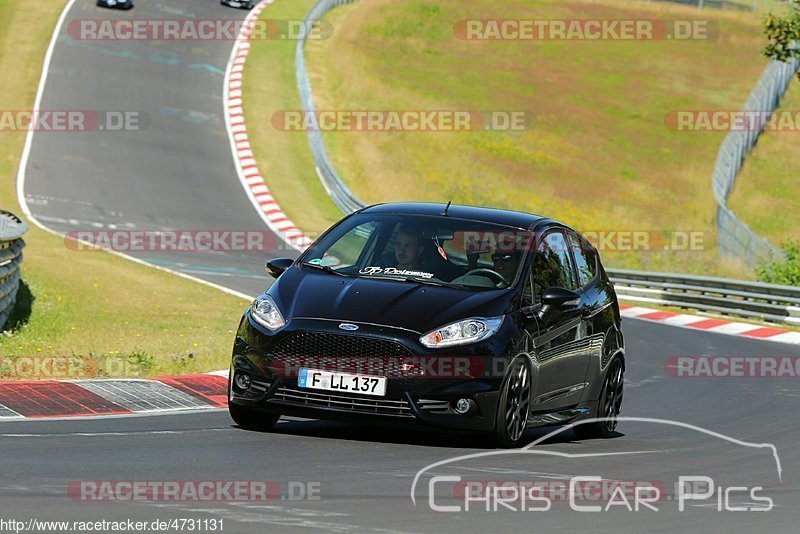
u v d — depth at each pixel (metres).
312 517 20.31
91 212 108.81
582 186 146.50
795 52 111.75
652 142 170.88
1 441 27.00
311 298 29.36
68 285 66.31
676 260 117.69
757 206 149.75
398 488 23.31
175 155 132.75
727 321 80.50
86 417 31.44
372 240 31.83
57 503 20.64
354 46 191.00
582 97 186.75
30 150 126.94
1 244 50.59
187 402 35.22
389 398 27.80
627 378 51.59
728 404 44.38
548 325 30.84
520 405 29.39
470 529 19.97
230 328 58.38
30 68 155.50
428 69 189.88
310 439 29.20
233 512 20.47
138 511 20.28
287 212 118.75
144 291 69.38
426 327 28.25
